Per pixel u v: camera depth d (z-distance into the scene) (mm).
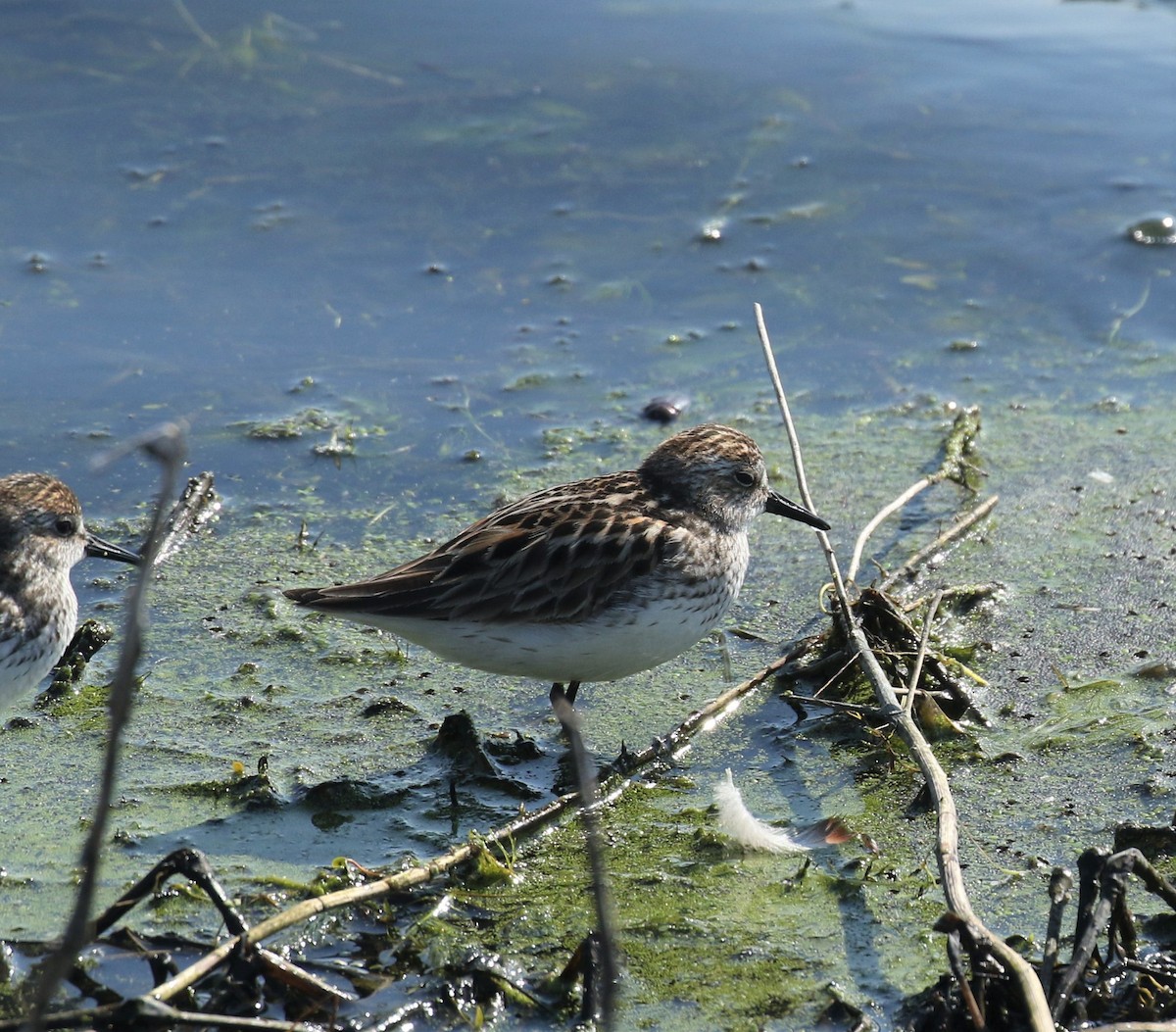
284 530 13609
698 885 9328
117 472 14375
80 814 9914
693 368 16375
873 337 16875
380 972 8555
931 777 9562
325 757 10617
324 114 20312
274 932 8391
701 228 18547
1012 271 17812
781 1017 8234
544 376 16188
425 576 10203
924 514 13859
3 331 16328
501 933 8891
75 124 19875
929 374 16250
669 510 10867
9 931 8781
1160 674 11344
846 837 9742
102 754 10578
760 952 8727
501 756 10734
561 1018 8281
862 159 19750
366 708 11203
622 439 15125
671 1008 8297
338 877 9258
